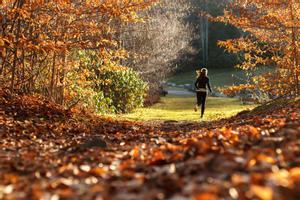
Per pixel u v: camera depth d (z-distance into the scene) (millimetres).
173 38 48969
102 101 27312
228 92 21875
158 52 44219
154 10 47250
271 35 22016
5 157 8070
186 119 23312
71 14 17625
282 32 21203
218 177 4977
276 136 7473
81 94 23906
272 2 19766
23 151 8961
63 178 6062
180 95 55625
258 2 20125
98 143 9289
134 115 27172
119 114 28844
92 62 24516
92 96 25516
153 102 44000
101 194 4918
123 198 4617
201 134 10078
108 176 5941
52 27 18078
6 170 6844
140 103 35531
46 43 14930
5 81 18328
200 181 4906
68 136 12000
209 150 6520
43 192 5211
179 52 58094
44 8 16219
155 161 6453
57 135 11984
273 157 5730
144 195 4668
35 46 14562
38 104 16203
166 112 31219
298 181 4445
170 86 71562
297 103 13516
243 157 5828
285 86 21188
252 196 4168
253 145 7066
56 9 16219
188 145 7613
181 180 4953
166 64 49156
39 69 19250
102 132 13516
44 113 15055
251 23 20359
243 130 8969
